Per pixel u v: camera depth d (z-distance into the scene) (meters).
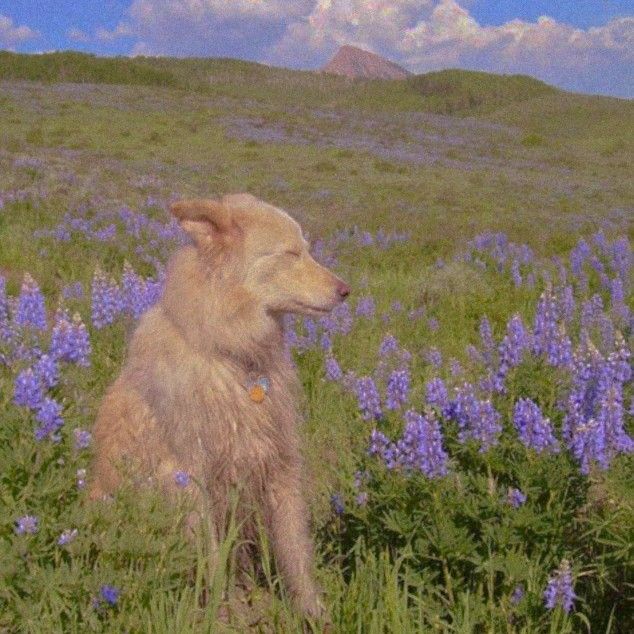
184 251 1.93
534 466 1.75
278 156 15.92
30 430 1.66
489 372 2.22
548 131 41.03
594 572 1.73
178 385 1.82
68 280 4.42
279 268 1.92
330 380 2.90
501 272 5.34
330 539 2.03
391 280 5.32
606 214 11.30
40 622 1.50
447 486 1.77
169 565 1.62
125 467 1.75
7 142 12.16
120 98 23.56
